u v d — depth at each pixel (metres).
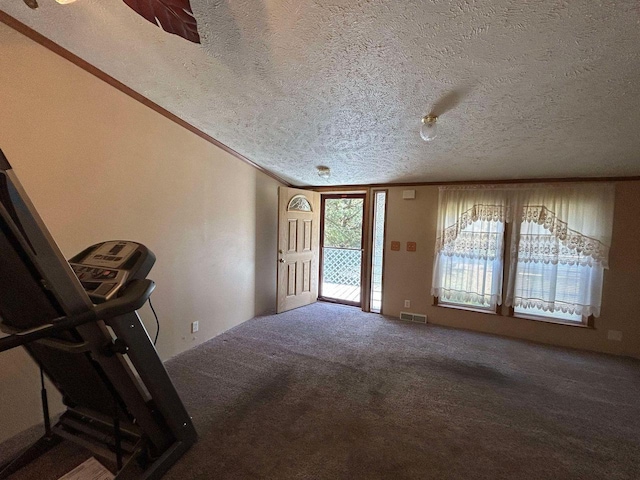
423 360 2.97
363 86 2.02
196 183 3.04
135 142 2.43
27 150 1.82
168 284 2.79
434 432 1.95
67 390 1.70
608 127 2.19
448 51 1.62
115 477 1.46
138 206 2.48
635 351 3.12
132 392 1.52
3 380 1.78
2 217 0.96
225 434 1.90
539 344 3.40
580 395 2.41
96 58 2.02
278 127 2.79
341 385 2.49
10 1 1.61
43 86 1.87
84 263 1.53
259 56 1.84
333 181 4.42
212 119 2.75
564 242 3.30
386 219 4.28
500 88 1.88
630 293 3.12
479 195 3.65
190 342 3.08
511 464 1.71
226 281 3.53
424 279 4.07
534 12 1.33
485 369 2.81
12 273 1.10
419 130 2.54
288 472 1.62
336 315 4.27
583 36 1.42
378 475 1.61
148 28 1.72
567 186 3.27
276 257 4.47
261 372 2.67
